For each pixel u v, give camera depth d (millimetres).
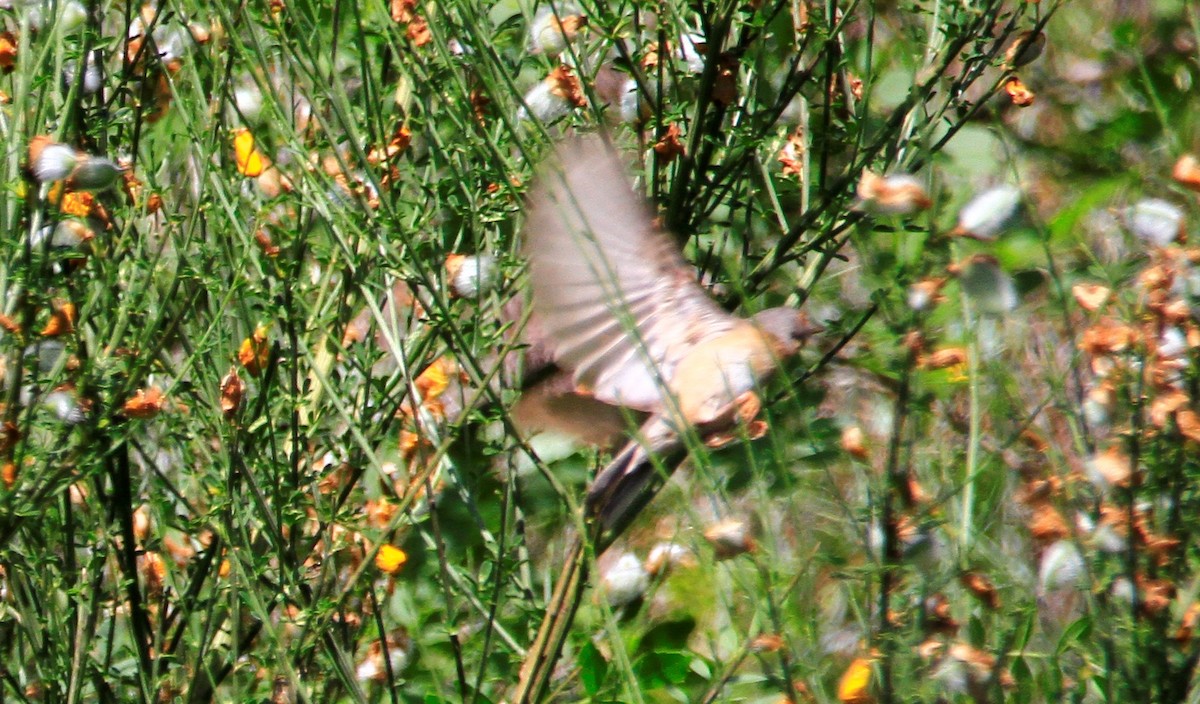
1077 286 5762
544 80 5883
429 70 5859
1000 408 5812
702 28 5879
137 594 5887
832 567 5750
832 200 5879
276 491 5844
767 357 5641
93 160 5762
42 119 5801
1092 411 5758
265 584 5934
